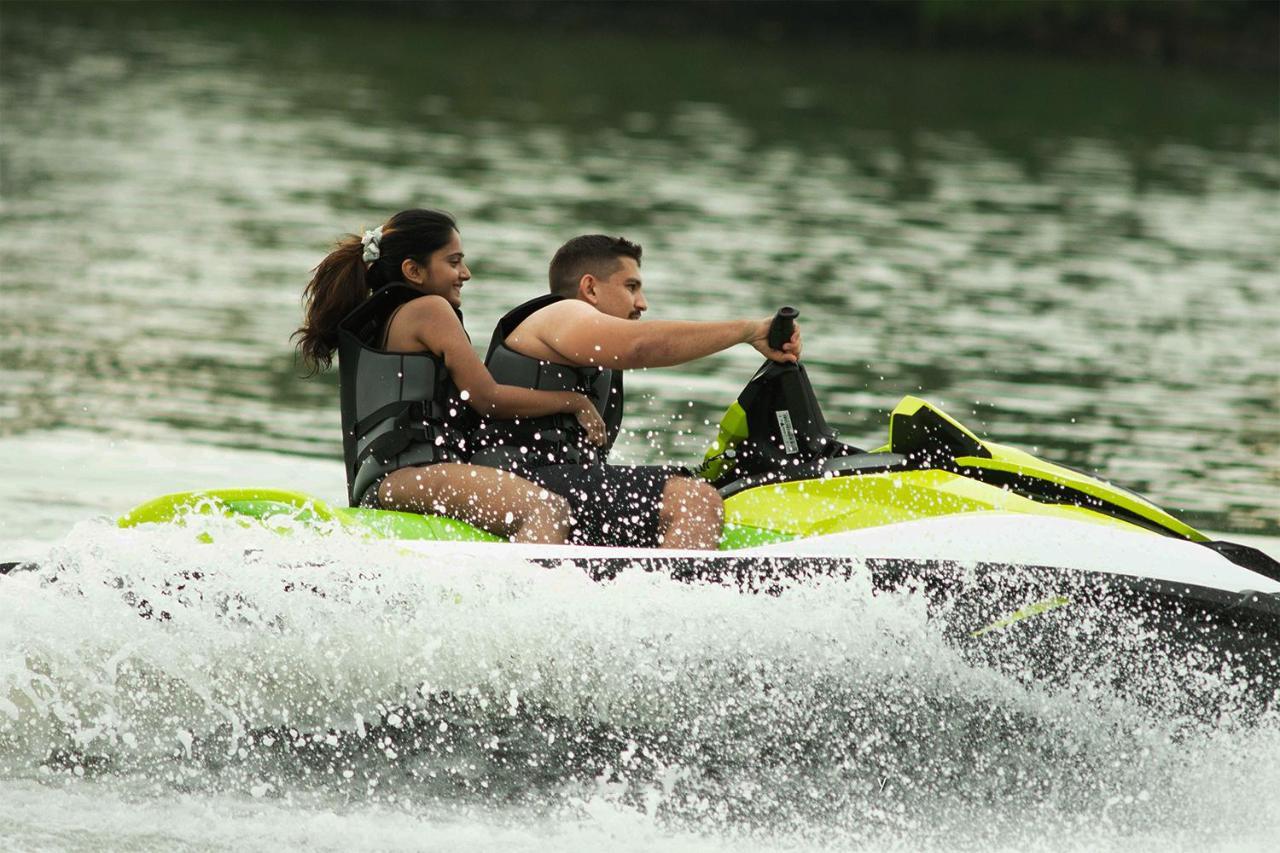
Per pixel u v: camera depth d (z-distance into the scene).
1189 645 15.78
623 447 29.70
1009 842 15.78
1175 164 90.00
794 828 15.89
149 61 119.88
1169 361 42.50
